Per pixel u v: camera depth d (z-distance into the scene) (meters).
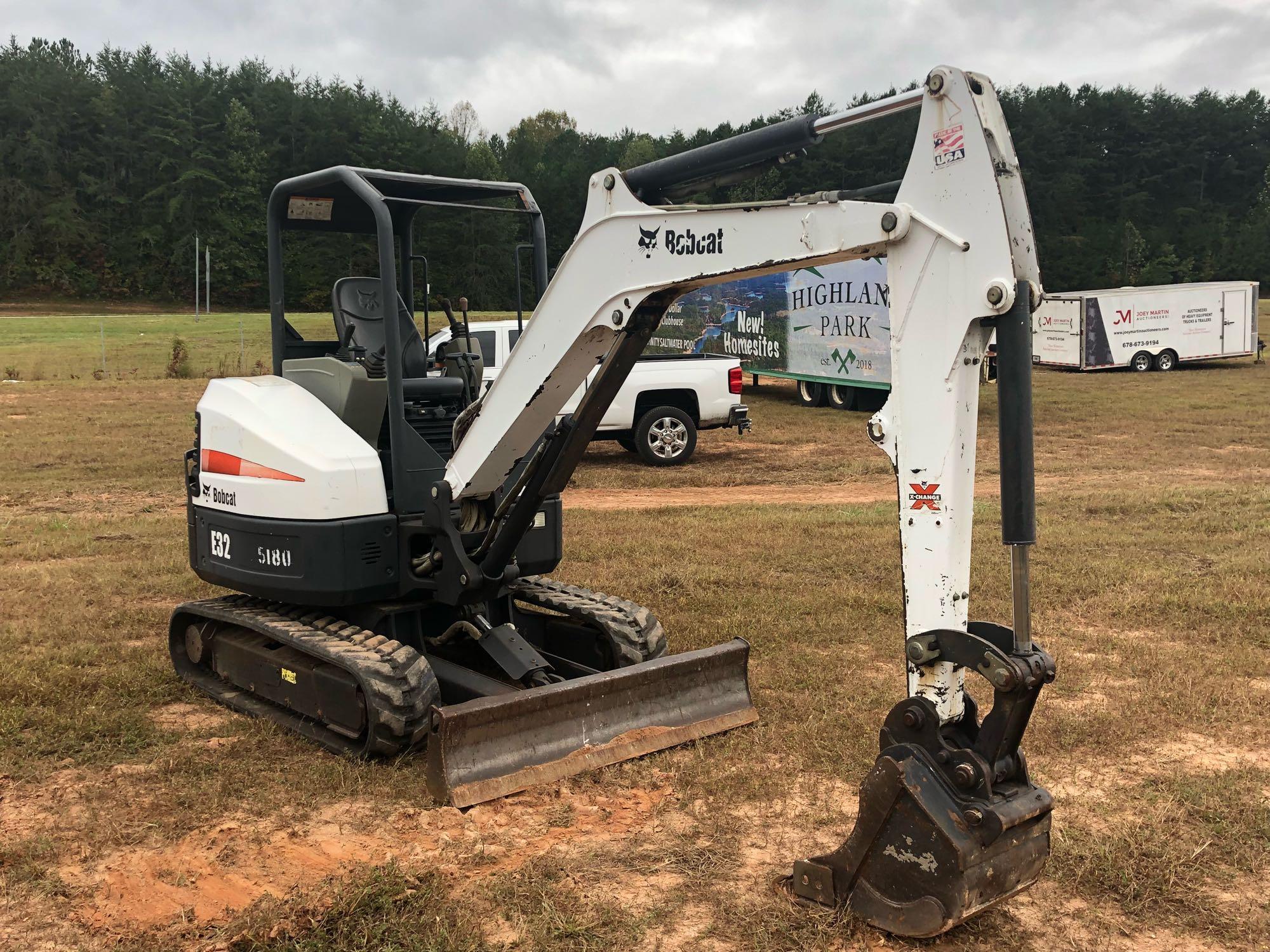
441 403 6.05
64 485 13.78
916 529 3.51
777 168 4.04
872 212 3.47
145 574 8.85
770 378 30.02
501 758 4.72
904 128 38.53
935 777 3.43
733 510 12.14
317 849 4.23
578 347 4.52
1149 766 5.04
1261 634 7.04
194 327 55.62
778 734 5.36
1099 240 88.94
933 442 3.45
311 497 5.32
